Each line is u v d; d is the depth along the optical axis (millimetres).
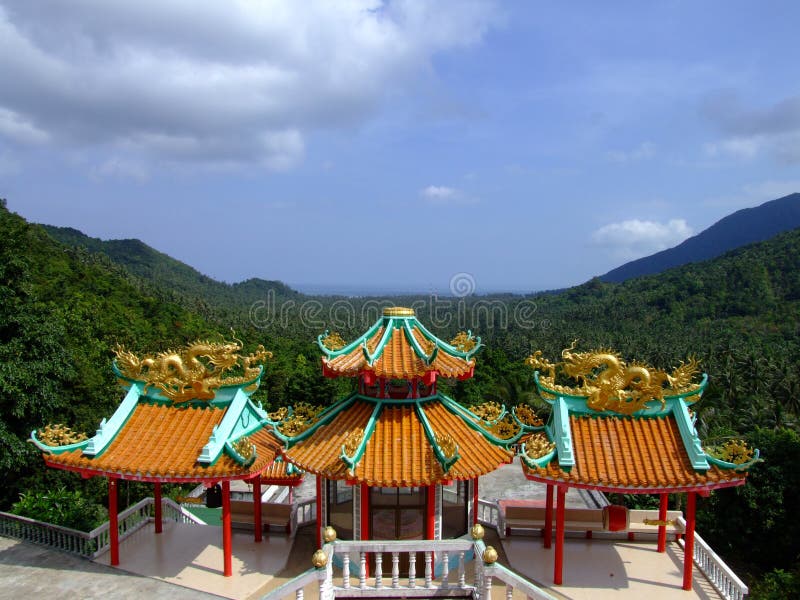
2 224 28016
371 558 16297
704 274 169500
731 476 15094
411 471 14805
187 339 89938
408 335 17562
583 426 17047
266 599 12258
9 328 26406
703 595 16109
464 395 60125
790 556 33562
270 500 29578
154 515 21234
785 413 55094
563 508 16531
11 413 25375
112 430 17062
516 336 127250
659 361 79938
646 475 15430
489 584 12766
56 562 18109
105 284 103438
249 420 18688
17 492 27969
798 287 137750
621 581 16844
